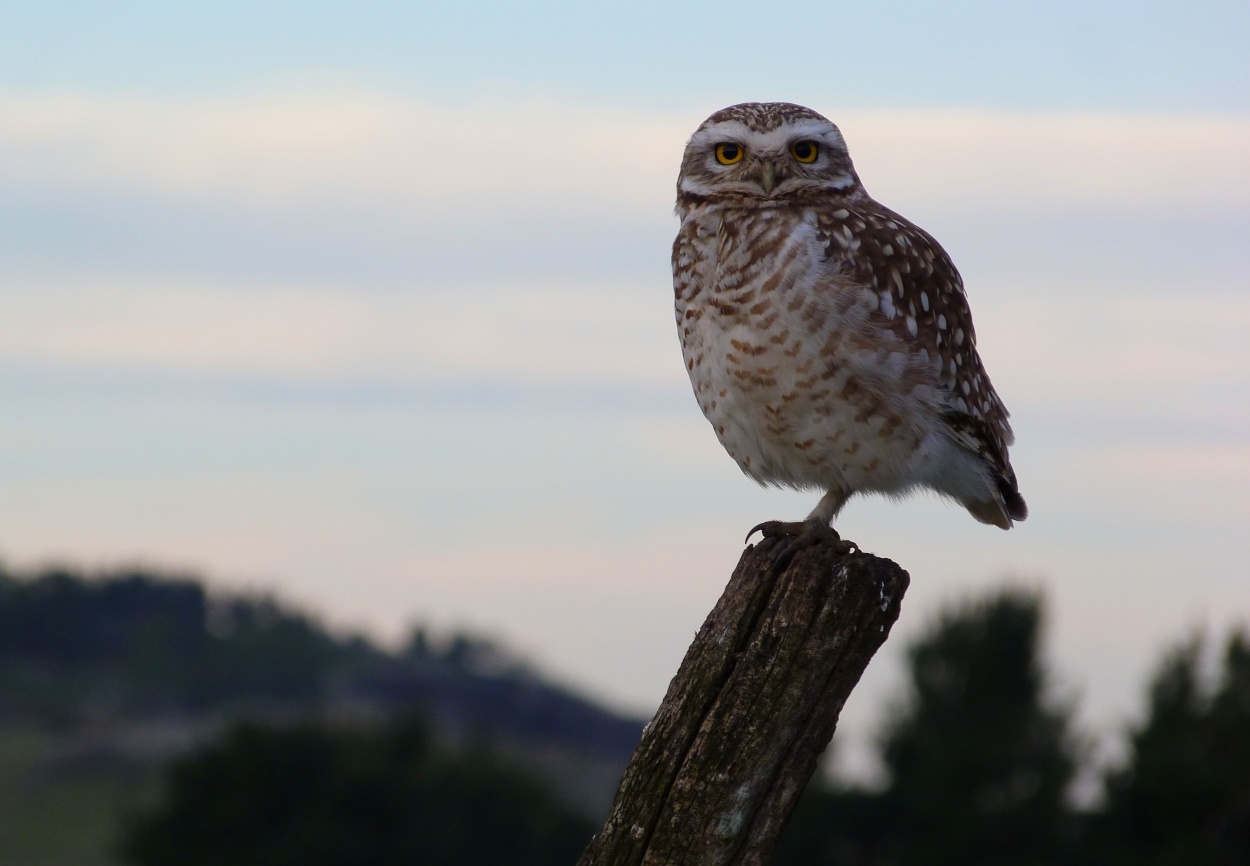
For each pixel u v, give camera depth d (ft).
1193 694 61.67
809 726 17.44
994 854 65.21
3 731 154.61
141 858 92.38
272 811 92.53
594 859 17.51
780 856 67.92
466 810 94.07
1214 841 59.31
